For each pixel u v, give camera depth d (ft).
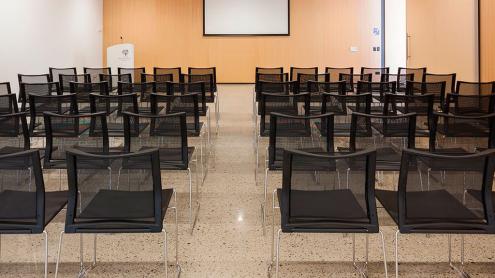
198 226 11.73
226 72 45.68
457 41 27.25
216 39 45.32
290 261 9.88
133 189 8.00
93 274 9.33
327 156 7.29
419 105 15.40
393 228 11.57
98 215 7.79
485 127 12.60
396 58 42.60
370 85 20.06
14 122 13.24
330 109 17.43
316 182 8.05
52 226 11.67
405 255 10.14
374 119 11.93
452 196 7.91
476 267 9.55
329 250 10.44
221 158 18.38
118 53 38.68
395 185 14.82
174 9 45.14
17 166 7.94
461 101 14.99
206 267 9.61
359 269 9.53
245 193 14.28
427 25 32.27
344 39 45.03
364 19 44.86
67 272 9.41
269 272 9.37
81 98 19.97
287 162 7.50
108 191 7.95
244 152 19.31
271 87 20.68
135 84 19.74
